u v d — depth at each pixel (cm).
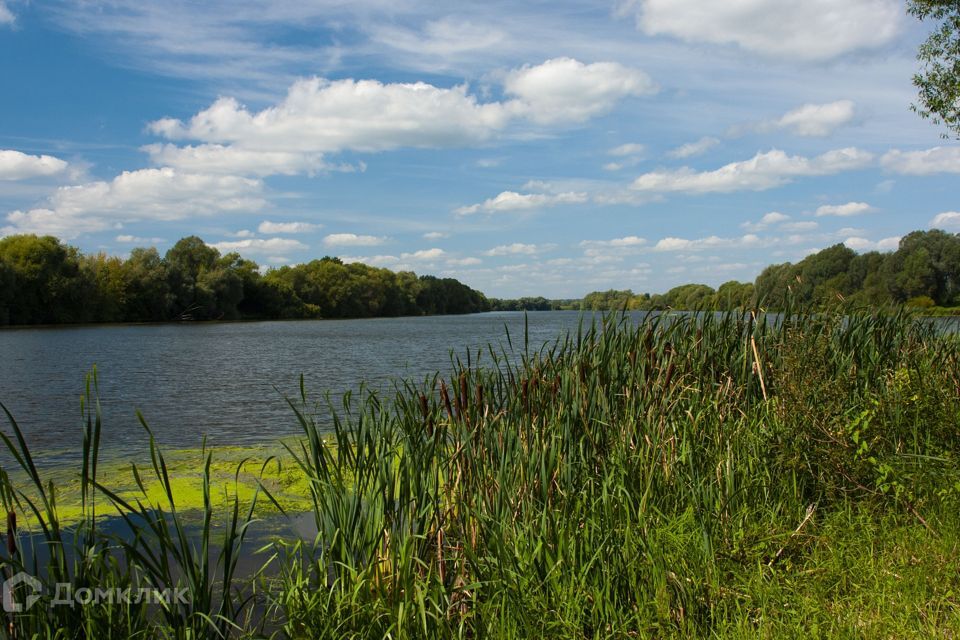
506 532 421
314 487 431
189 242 7775
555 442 467
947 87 1170
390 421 471
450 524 455
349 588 394
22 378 2214
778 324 684
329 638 370
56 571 319
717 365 646
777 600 359
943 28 1170
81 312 6331
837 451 491
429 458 452
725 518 433
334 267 11256
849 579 391
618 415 543
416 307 13325
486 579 399
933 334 793
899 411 531
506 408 506
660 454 480
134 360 2888
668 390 544
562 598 365
